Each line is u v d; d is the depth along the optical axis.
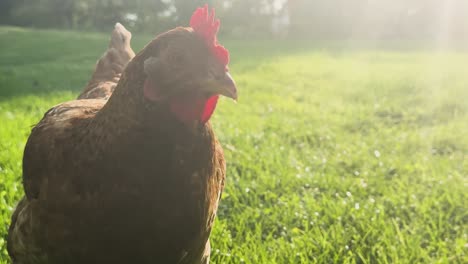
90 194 0.45
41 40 4.68
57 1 7.46
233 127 1.58
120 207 0.45
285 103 2.09
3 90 2.16
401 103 2.10
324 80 2.79
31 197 0.50
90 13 7.73
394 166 1.26
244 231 0.89
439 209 1.00
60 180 0.46
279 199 1.01
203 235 0.51
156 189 0.45
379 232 0.90
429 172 1.24
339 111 1.98
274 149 1.36
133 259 0.47
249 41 6.35
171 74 0.44
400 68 3.29
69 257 0.47
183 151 0.46
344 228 0.92
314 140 1.50
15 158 1.14
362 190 1.10
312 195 1.05
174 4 7.86
